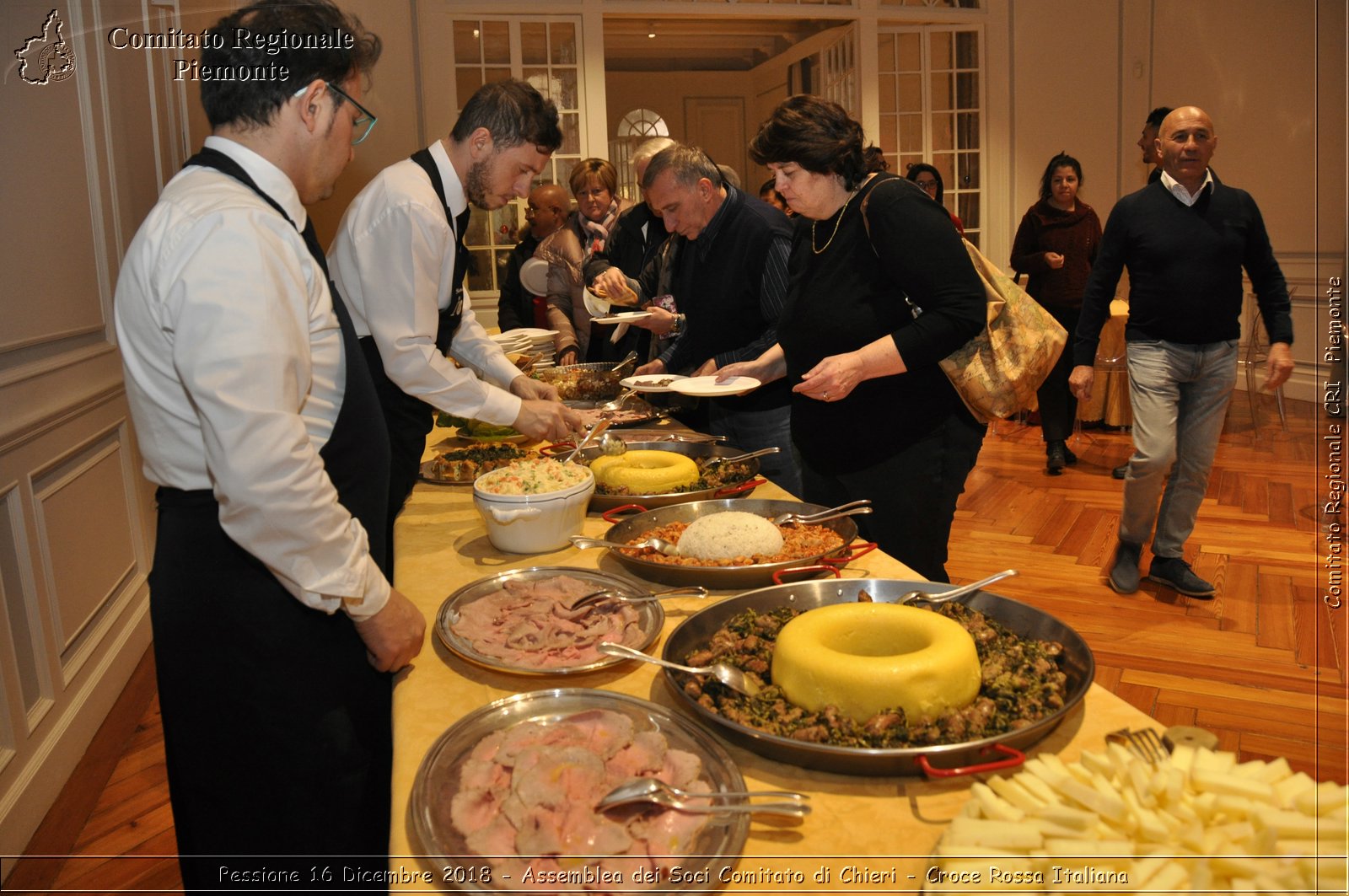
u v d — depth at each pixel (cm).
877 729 88
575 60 615
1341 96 620
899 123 696
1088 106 718
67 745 238
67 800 229
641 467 184
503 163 182
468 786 84
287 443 100
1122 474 507
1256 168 679
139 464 327
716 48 964
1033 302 191
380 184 170
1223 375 309
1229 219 295
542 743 90
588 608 123
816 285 198
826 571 134
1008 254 723
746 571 130
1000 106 706
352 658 121
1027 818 69
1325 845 62
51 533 245
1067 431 533
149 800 231
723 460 193
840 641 103
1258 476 492
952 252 178
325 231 577
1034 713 91
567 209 431
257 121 111
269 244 102
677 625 123
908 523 197
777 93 908
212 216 100
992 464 545
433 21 588
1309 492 460
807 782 87
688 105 1046
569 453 209
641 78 1033
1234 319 305
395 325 169
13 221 235
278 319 101
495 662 111
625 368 302
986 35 696
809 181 191
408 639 116
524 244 443
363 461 124
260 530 100
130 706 280
